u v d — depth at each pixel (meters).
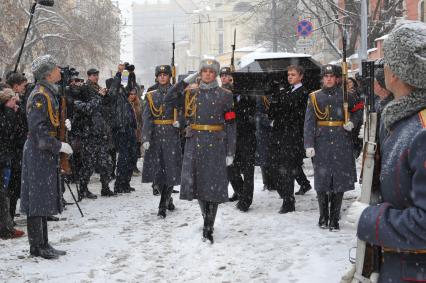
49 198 5.59
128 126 10.09
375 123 2.39
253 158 7.79
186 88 6.51
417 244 2.05
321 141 6.62
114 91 9.73
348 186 6.56
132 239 6.52
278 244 6.00
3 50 27.77
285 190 7.59
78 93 9.58
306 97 7.47
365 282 2.32
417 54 2.13
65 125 5.79
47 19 31.22
